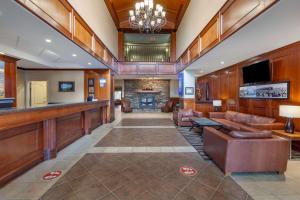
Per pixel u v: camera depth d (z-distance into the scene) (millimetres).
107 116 7527
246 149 2609
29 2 2271
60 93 7793
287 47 3928
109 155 3500
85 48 4289
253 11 2533
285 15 2455
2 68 4820
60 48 4133
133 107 13086
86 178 2547
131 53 11617
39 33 3129
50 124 3270
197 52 5297
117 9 8109
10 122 2291
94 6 5188
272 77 4406
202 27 5102
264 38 3438
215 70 7770
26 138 2777
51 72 7777
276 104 4320
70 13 3428
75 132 4598
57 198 2062
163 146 4117
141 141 4551
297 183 2441
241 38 3432
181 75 8188
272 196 2133
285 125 3707
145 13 5527
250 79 5121
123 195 2135
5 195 2121
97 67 7258
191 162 3160
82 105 4688
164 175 2658
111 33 7840
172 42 9750
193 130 5934
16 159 2572
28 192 2184
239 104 6020
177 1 7465
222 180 2508
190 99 7809
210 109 7953
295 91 3775
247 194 2170
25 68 7508
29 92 7730
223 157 2693
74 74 7789
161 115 10320
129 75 9727
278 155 2646
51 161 3174
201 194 2166
